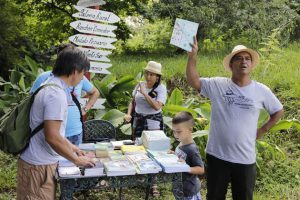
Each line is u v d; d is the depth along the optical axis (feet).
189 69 10.38
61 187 9.11
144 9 36.22
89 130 13.62
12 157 16.94
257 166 15.62
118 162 9.79
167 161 9.86
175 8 34.86
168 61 29.81
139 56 35.73
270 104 10.42
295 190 14.87
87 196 14.01
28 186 8.73
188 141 10.60
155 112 14.19
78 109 12.03
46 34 35.58
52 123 8.23
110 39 17.13
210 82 10.45
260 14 31.30
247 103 10.04
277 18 31.19
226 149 10.22
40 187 8.75
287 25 31.32
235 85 10.20
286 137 18.99
